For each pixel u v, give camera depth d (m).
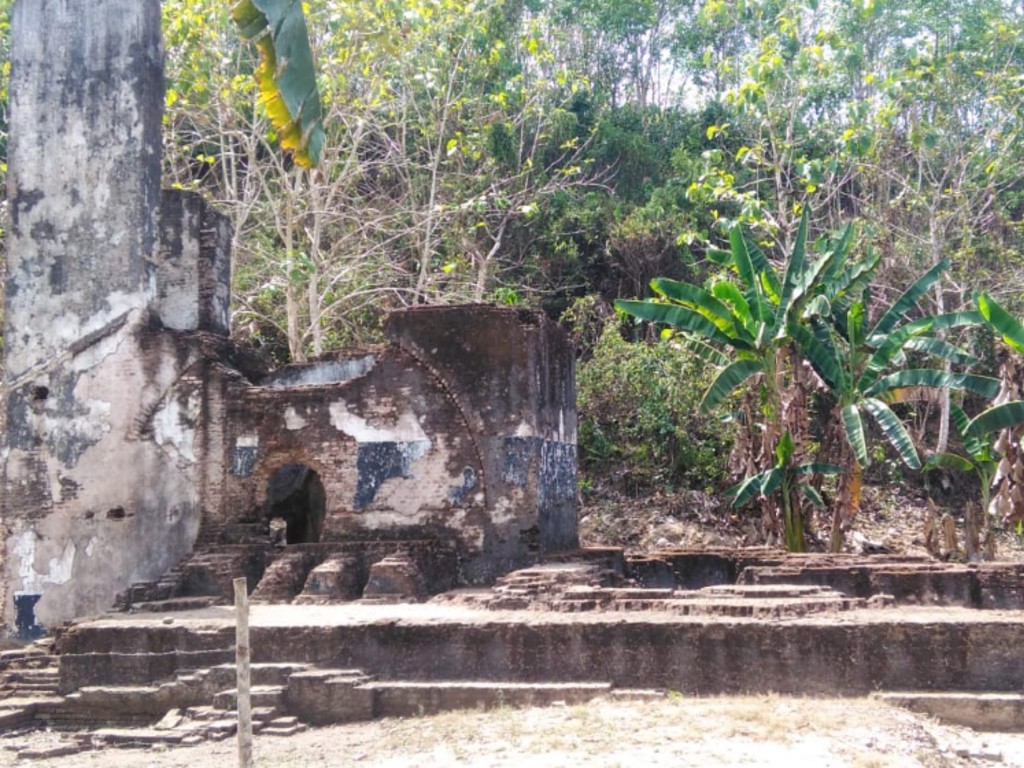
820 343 20.50
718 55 40.94
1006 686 11.33
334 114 23.31
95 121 18.03
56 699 13.05
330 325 26.72
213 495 17.45
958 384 20.30
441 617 12.83
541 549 16.64
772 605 12.20
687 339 24.73
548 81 30.42
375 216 27.48
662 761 9.09
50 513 17.59
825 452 21.50
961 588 14.54
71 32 18.23
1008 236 32.53
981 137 29.89
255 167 23.33
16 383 17.91
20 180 18.17
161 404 17.69
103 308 17.81
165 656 13.02
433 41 26.33
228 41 27.28
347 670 12.39
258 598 15.82
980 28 33.06
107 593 17.25
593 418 28.55
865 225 27.11
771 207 32.97
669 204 33.75
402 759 9.95
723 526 26.47
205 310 18.42
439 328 17.16
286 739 11.20
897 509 28.12
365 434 17.17
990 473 22.06
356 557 16.17
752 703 11.08
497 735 10.37
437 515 16.80
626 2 40.84
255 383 18.72
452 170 30.48
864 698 11.31
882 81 28.20
